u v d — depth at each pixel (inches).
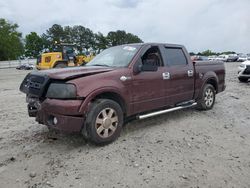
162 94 218.2
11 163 154.9
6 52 3314.5
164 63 224.8
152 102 210.5
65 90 161.6
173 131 208.7
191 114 262.2
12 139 194.1
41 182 133.5
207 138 193.3
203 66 266.2
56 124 164.4
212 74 273.9
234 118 249.6
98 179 134.9
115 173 140.6
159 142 184.7
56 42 805.2
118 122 184.7
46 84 167.6
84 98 164.7
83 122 169.6
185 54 249.8
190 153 165.8
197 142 185.2
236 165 149.3
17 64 2378.2
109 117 178.9
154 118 246.2
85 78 169.8
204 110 275.4
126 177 136.4
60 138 193.9
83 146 178.4
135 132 206.2
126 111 193.5
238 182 131.3
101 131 175.5
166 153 165.8
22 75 1021.8
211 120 241.1
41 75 173.3
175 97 232.2
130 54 206.7
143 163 151.9
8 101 354.9
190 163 151.7
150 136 196.9
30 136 199.8
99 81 173.6
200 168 145.6
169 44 237.5
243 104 317.1
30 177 138.7
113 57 217.2
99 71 180.4
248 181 132.4
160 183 130.4
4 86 567.8
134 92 195.5
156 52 223.6
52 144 183.0
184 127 219.3
